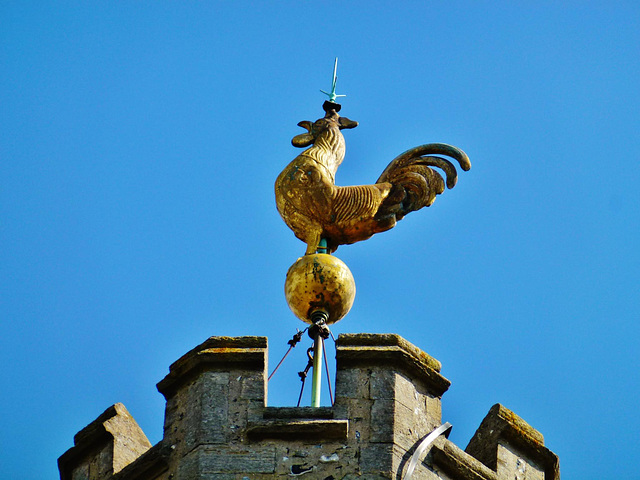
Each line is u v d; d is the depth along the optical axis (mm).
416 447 18984
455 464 19156
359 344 19547
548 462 19984
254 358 19438
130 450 20328
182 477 18828
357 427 18953
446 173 21062
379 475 18594
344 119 21391
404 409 19172
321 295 19891
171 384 19688
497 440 19875
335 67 21766
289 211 20469
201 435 18984
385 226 20516
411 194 20859
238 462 18734
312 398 19656
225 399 19219
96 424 20469
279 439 18859
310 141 21109
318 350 19859
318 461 18703
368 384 19266
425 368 19531
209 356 19453
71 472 20547
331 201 20406
